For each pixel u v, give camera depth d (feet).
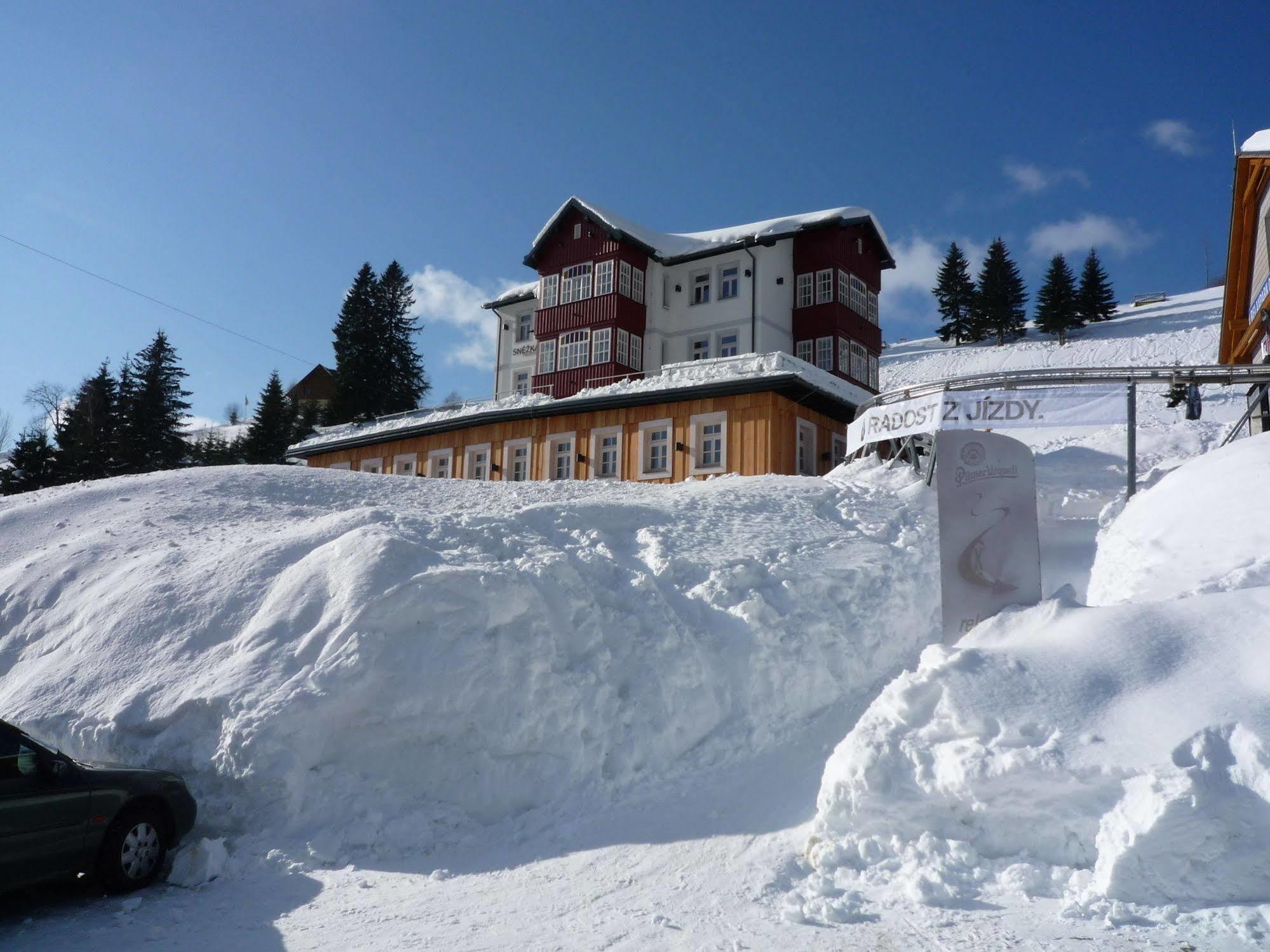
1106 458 69.15
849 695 33.71
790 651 33.53
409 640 28.43
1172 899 16.70
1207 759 17.99
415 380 218.38
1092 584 37.73
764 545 41.65
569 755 27.89
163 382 220.02
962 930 16.46
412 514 37.99
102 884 21.29
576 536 39.65
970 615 32.12
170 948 18.12
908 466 57.00
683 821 25.00
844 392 84.79
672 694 30.45
